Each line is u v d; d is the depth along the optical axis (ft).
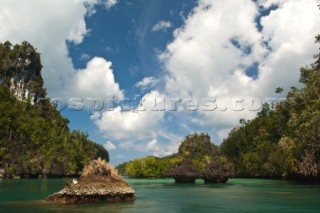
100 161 91.97
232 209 74.74
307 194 117.50
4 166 330.13
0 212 65.98
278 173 283.38
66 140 470.39
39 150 376.48
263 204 85.05
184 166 228.43
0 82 510.99
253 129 386.11
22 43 555.69
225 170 220.64
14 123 362.33
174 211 70.64
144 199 98.07
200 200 95.66
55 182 228.22
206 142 339.16
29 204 79.66
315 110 151.33
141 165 401.29
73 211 67.62
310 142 173.78
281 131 297.12
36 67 562.25
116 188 88.17
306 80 195.21
